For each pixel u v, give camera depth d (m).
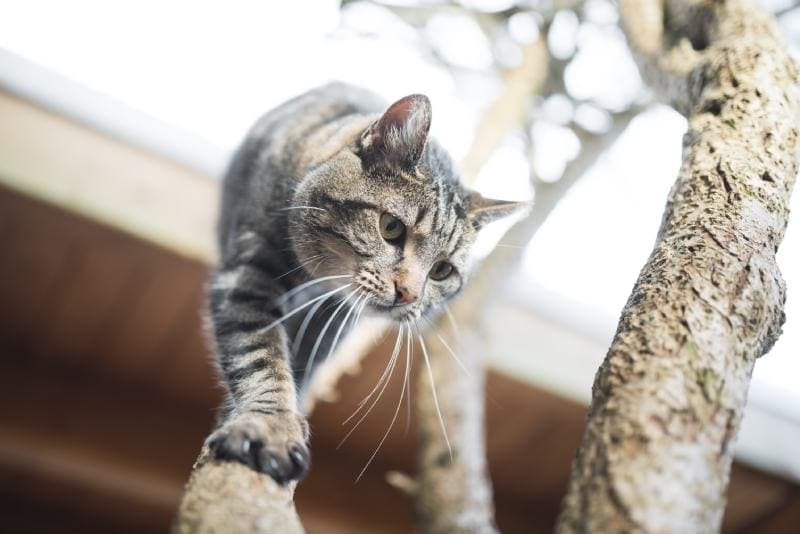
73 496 1.05
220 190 0.80
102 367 1.07
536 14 0.92
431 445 0.80
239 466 0.47
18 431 1.02
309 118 0.71
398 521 1.09
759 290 0.44
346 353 0.80
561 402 1.00
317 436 1.09
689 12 0.62
